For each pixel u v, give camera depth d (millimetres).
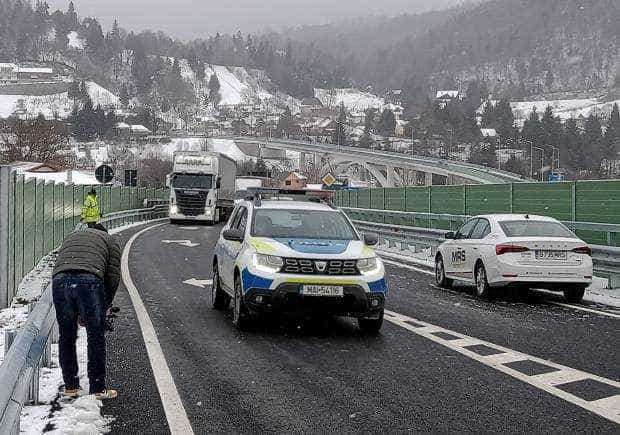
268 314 9562
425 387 7137
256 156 167375
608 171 122312
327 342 9320
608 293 14359
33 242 16125
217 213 44781
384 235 26016
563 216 18938
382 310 9688
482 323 10875
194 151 43250
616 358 8484
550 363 8211
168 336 9531
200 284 14781
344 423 5996
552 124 143125
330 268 9484
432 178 127625
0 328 10000
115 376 7441
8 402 4605
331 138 193125
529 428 5883
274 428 5855
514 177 103688
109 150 138500
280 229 10594
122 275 16109
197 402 6562
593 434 5738
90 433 5594
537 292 14883
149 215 49062
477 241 13992
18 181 13375
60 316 6484
